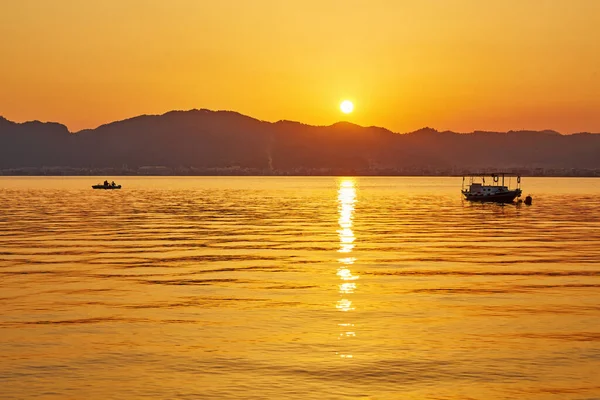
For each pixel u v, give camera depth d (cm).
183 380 2670
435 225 10175
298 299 4188
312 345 3144
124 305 3997
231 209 14800
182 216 12338
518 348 3098
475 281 4841
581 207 15500
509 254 6412
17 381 2652
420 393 2541
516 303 4066
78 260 5972
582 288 4559
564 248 6944
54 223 10456
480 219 11556
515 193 16775
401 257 6191
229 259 6062
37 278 4966
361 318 3672
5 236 8256
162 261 5925
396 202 18488
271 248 6962
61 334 3322
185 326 3488
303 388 2589
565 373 2756
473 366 2844
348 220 11319
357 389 2580
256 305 4006
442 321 3603
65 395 2511
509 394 2528
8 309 3875
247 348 3092
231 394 2527
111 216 12238
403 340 3228
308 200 19738
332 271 5328
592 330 3412
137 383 2634
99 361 2900
